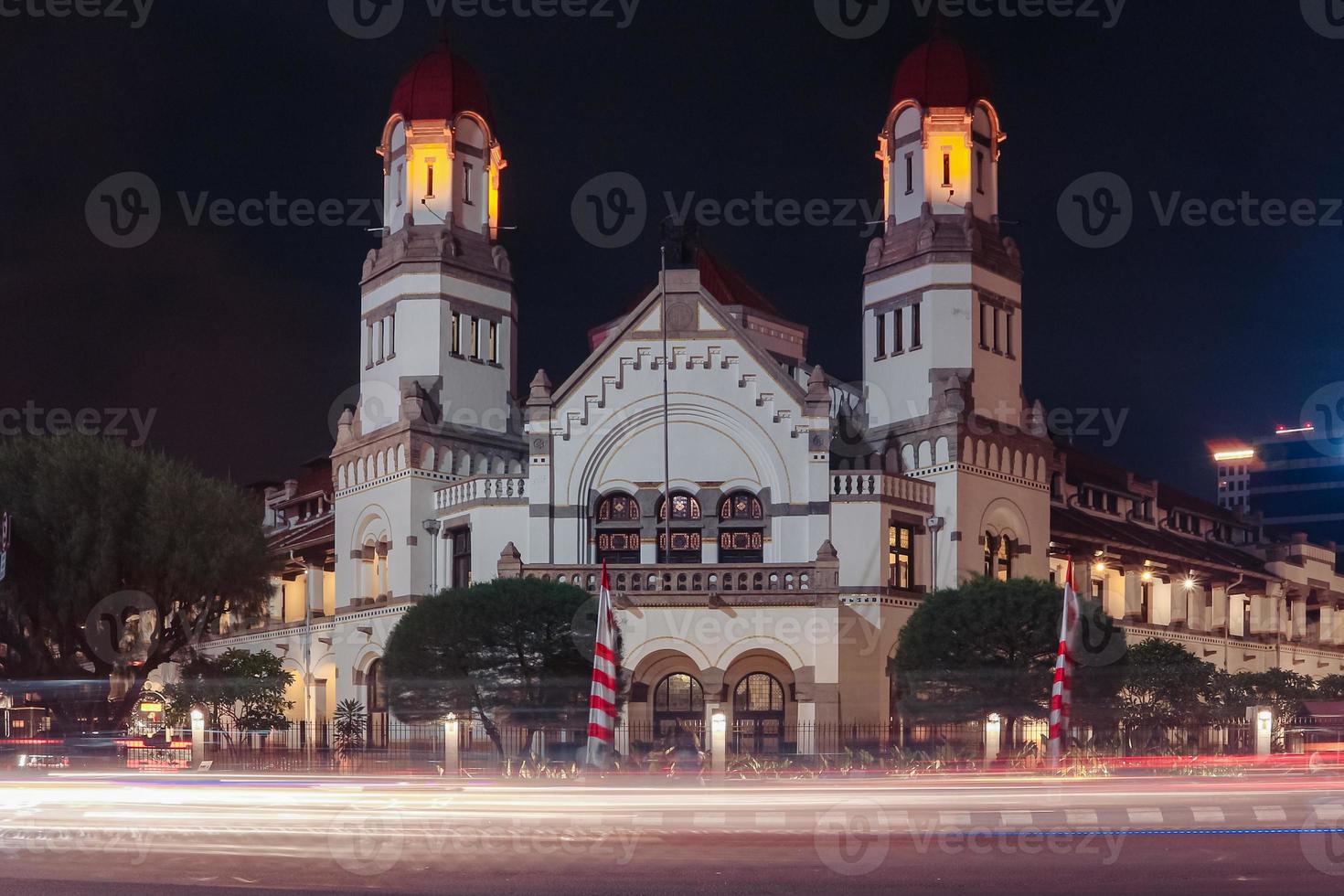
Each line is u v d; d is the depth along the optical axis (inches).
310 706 3034.0
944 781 1827.0
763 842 1210.0
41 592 2508.6
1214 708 2662.4
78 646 2551.7
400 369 2829.7
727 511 2600.9
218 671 2741.1
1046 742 2288.4
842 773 2073.1
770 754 2342.5
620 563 2559.1
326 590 3107.8
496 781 1844.2
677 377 2623.0
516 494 2650.1
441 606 2277.3
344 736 2687.0
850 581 2549.2
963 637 2290.8
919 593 2608.3
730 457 2600.9
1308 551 3828.7
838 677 2428.6
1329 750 2650.1
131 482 2571.4
